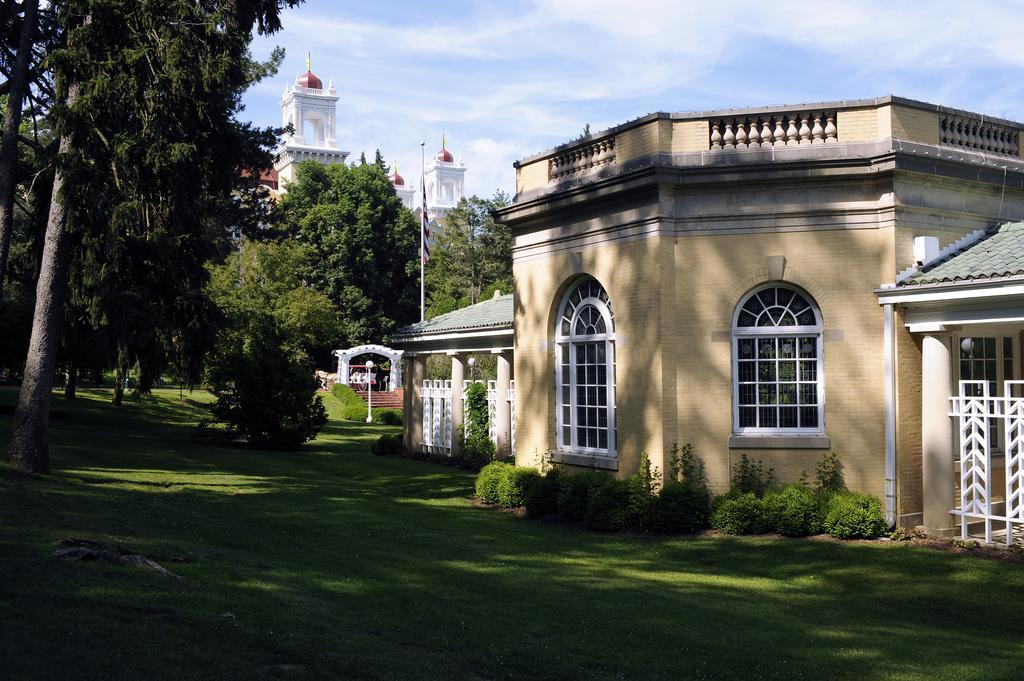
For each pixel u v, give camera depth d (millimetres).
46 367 17938
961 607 10430
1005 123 16500
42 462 17703
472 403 26594
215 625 7410
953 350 15258
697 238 15344
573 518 16141
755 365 15289
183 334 20938
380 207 74625
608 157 16797
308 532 13742
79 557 9180
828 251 14875
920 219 14867
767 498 14398
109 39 17344
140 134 17844
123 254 18531
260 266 51250
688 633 8805
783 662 7961
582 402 17781
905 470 14438
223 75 18047
